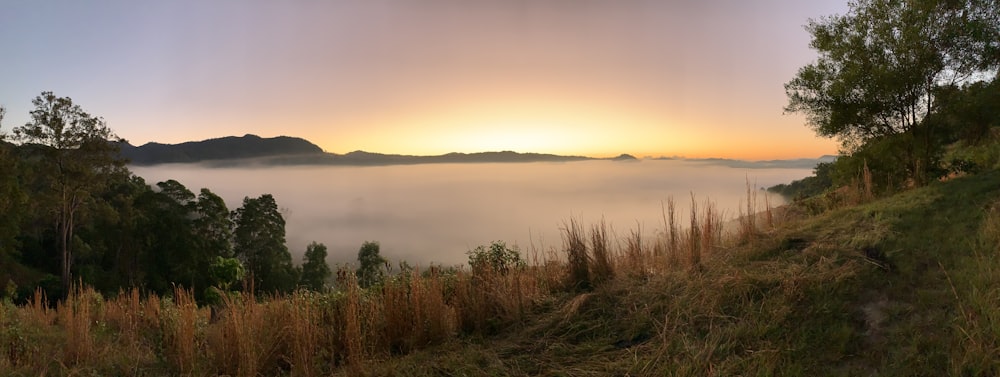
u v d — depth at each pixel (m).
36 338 5.39
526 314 4.99
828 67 9.91
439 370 3.98
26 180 27.59
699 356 3.60
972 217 5.51
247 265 41.34
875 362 3.20
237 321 4.50
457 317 5.00
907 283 4.16
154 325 6.31
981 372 2.82
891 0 9.20
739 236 6.50
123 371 4.66
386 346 4.73
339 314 5.16
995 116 8.75
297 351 4.27
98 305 6.97
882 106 9.38
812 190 22.27
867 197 8.46
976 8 8.66
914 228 5.51
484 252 6.28
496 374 3.83
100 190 29.58
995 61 8.60
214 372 4.42
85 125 27.75
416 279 5.24
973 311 3.40
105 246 34.03
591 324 4.56
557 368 3.83
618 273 5.77
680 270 5.46
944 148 9.71
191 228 38.19
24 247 33.50
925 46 8.78
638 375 3.52
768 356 3.39
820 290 4.18
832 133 10.20
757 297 4.32
